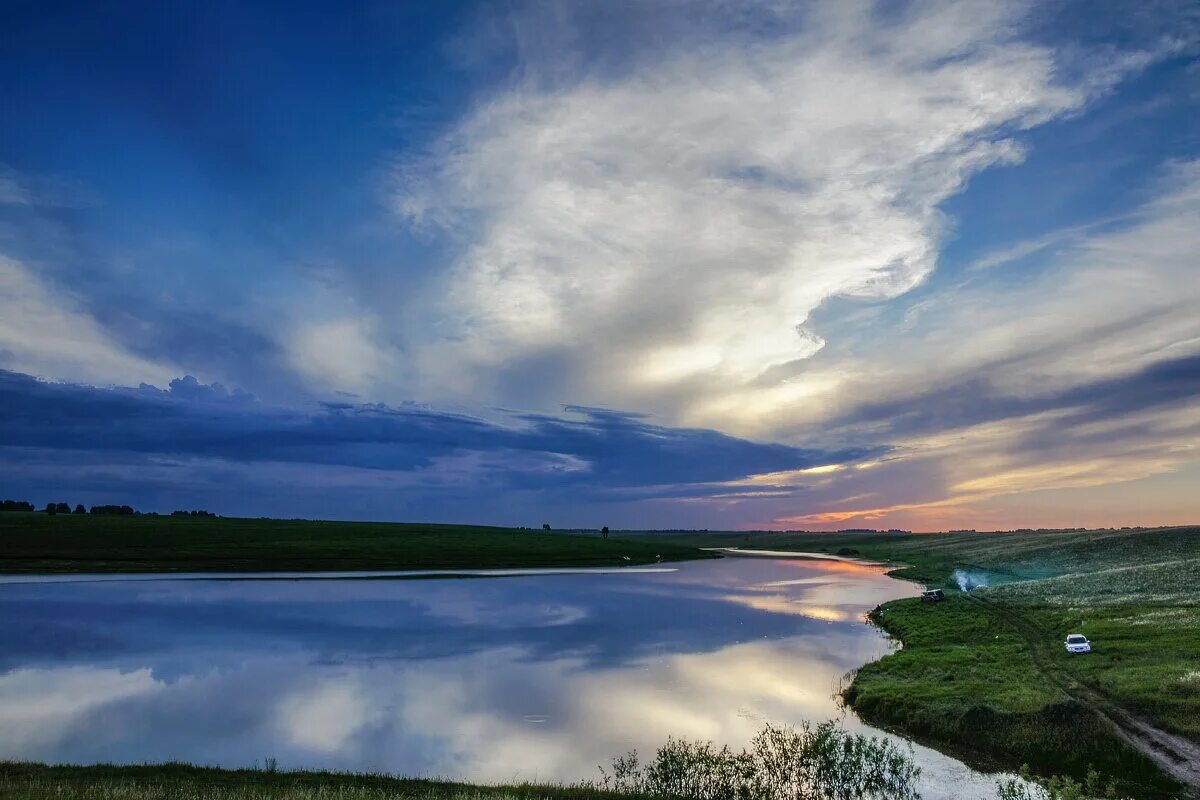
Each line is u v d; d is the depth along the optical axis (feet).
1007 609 231.50
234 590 310.65
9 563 387.75
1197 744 95.45
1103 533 570.05
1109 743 96.48
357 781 83.20
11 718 120.06
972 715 110.01
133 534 514.68
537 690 140.56
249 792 70.95
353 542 542.57
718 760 93.71
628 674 155.33
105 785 70.95
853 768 93.50
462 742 108.68
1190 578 255.09
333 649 182.29
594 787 85.10
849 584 386.93
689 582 395.55
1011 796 81.51
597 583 384.47
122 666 160.45
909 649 177.68
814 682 148.87
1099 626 175.73
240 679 148.77
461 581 380.37
